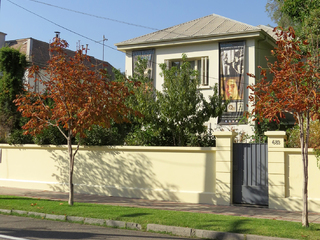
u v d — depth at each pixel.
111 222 8.88
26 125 11.82
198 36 19.78
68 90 10.88
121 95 11.93
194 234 8.02
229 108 19.25
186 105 13.21
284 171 11.21
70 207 10.43
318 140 11.09
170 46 20.94
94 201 12.36
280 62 8.74
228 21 21.50
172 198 12.59
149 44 21.20
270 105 8.41
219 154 12.03
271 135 11.39
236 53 19.33
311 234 7.54
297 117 8.82
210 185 12.18
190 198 12.33
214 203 11.97
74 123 11.30
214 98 14.07
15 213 10.15
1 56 17.80
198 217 9.09
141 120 13.80
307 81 8.20
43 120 11.93
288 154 11.28
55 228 8.44
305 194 8.27
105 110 11.17
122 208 10.34
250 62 19.11
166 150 12.88
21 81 18.02
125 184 13.48
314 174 10.94
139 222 8.73
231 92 19.33
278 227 8.08
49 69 11.46
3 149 16.14
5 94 17.52
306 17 17.61
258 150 11.85
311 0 18.91
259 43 19.70
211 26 21.23
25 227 8.48
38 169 15.27
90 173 14.16
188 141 13.95
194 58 20.56
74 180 14.44
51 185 14.82
